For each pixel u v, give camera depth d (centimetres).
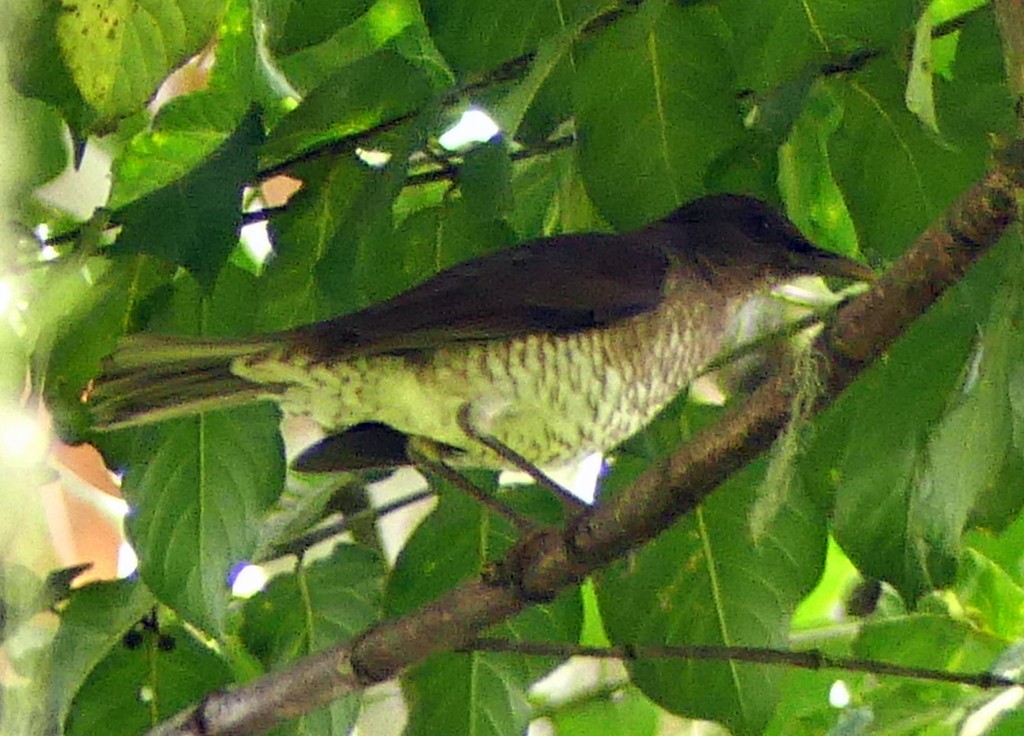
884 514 476
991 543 611
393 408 534
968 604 621
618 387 558
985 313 461
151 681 540
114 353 491
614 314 550
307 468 559
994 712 507
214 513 503
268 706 489
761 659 490
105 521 711
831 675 628
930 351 469
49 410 506
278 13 507
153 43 499
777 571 533
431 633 480
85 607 527
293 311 525
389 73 501
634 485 457
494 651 512
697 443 445
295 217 520
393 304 521
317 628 559
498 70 498
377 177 480
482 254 543
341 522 576
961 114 480
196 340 493
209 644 571
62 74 495
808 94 471
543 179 588
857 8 477
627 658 489
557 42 446
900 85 480
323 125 500
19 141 510
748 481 534
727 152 478
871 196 491
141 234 452
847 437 514
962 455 413
